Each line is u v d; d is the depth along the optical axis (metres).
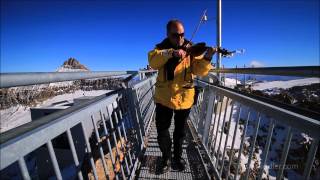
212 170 2.95
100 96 2.16
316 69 0.99
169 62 2.50
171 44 2.52
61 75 1.34
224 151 2.49
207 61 2.42
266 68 1.44
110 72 2.43
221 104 2.89
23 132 1.02
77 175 1.46
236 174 2.06
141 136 3.55
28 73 1.03
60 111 1.44
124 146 2.78
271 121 1.48
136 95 3.69
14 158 0.93
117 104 2.54
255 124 1.72
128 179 2.68
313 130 1.02
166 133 2.82
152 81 6.54
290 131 1.29
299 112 1.21
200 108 4.27
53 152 1.20
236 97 2.13
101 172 3.32
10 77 0.91
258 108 1.62
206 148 3.40
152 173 2.99
